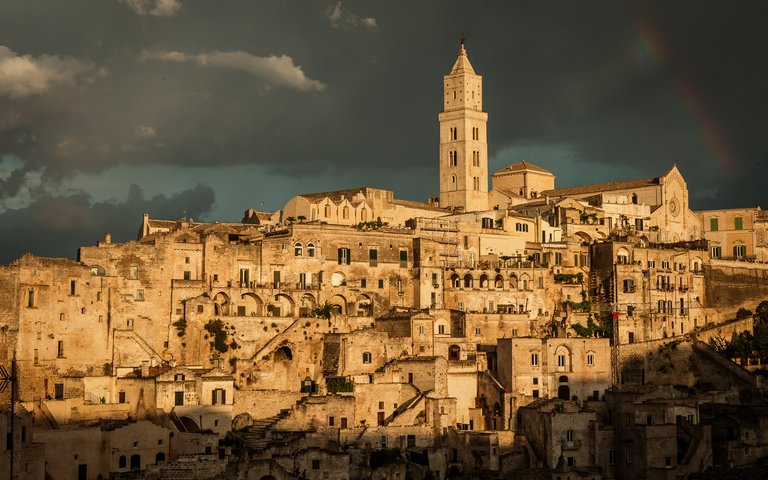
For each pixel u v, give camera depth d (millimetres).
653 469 188375
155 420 184500
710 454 192000
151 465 168125
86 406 184000
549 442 192125
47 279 198500
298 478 170500
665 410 194500
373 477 179500
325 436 189625
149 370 193250
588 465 192875
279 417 193250
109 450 172625
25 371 193625
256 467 168500
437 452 188500
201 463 168625
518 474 186500
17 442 159250
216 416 187375
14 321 193500
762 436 197000
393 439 191250
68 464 169500
